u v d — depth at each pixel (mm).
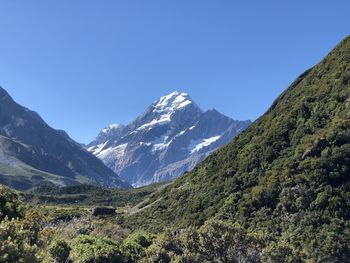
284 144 83938
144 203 129125
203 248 52938
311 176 70000
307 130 82062
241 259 52281
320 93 89625
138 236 70875
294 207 67375
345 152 70375
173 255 55656
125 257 59406
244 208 73812
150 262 56344
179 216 93438
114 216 130125
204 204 87500
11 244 21078
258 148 88250
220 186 88250
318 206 64875
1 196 37719
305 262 52500
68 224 104188
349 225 60844
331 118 81125
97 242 60312
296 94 99312
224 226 53938
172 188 119250
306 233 61344
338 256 57250
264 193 73750
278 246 52062
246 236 53188
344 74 88000
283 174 74500
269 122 96125
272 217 68438
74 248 57188
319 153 73875
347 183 66500
